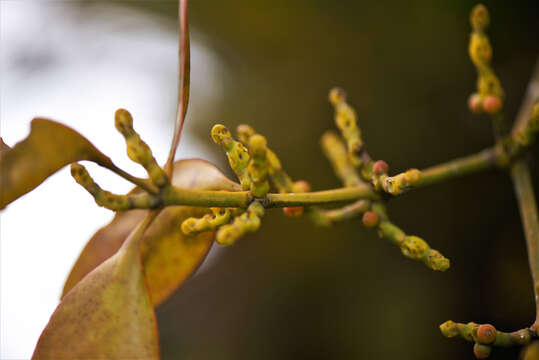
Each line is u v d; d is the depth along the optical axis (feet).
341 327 2.16
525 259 1.95
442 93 2.14
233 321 2.48
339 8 2.28
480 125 2.09
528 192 1.33
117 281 1.12
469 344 1.95
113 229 1.23
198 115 2.71
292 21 2.39
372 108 2.22
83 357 1.10
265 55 2.49
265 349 2.33
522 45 1.98
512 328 1.92
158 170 1.12
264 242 2.45
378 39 2.22
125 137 1.11
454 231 2.09
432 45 2.12
